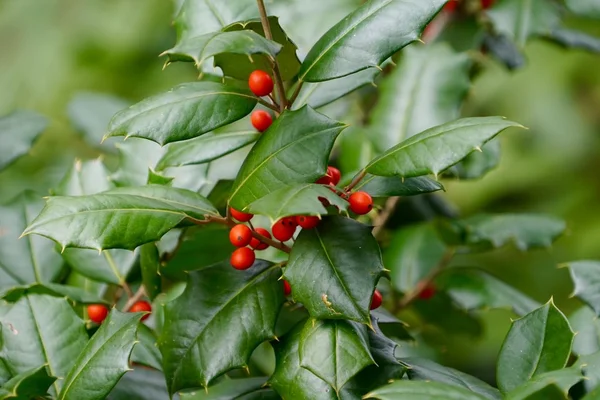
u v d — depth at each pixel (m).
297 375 0.71
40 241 0.84
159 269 0.78
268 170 0.71
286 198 0.67
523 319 0.73
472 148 0.70
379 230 0.91
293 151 0.71
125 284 0.82
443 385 0.68
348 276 0.70
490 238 0.90
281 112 0.73
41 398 0.74
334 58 0.73
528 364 0.72
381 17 0.73
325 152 0.71
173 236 0.81
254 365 0.87
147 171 0.82
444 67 0.89
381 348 0.72
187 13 0.79
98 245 0.70
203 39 0.70
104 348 0.71
